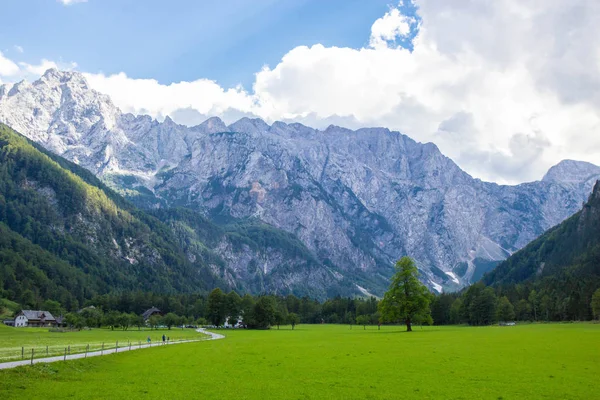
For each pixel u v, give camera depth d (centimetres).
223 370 6016
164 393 4484
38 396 4297
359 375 5509
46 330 17438
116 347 8581
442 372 5625
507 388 4631
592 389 4541
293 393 4491
